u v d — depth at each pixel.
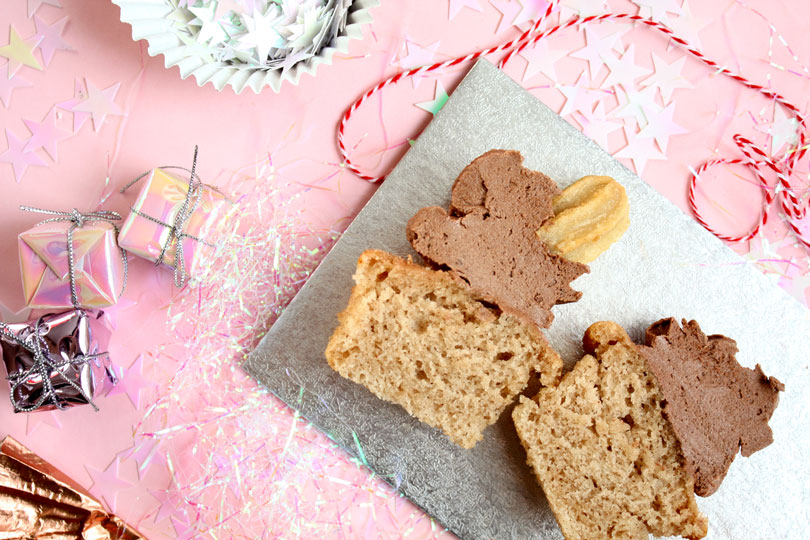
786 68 0.36
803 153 0.36
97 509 0.34
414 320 0.33
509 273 0.34
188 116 0.35
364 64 0.36
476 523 0.34
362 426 0.35
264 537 0.35
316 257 0.36
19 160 0.35
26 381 0.32
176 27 0.33
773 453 0.35
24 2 0.35
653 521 0.33
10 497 0.33
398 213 0.35
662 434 0.34
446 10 0.36
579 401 0.34
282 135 0.36
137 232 0.33
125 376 0.35
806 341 0.36
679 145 0.36
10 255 0.35
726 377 0.34
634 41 0.36
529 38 0.36
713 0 0.36
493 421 0.34
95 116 0.35
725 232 0.37
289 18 0.33
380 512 0.35
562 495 0.34
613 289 0.35
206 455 0.35
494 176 0.34
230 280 0.35
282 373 0.35
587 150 0.36
